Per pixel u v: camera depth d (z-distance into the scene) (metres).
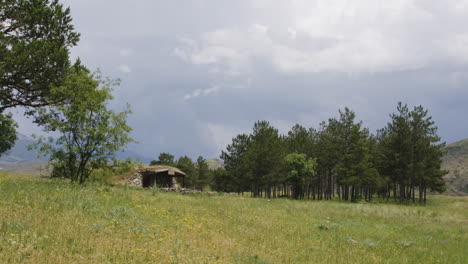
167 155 87.31
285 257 9.89
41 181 20.28
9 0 25.25
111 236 8.88
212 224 14.02
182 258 7.96
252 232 13.34
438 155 54.06
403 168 53.78
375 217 23.81
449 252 12.97
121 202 16.06
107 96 22.44
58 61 26.19
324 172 62.91
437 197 65.56
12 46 24.47
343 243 13.32
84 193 15.77
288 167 53.97
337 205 31.17
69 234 8.27
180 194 28.75
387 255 11.77
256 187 61.78
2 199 11.34
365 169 52.72
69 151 20.89
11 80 24.84
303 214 22.58
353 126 55.50
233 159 66.81
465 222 24.77
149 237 9.72
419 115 54.03
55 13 27.70
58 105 22.12
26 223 8.50
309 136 62.62
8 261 6.09
